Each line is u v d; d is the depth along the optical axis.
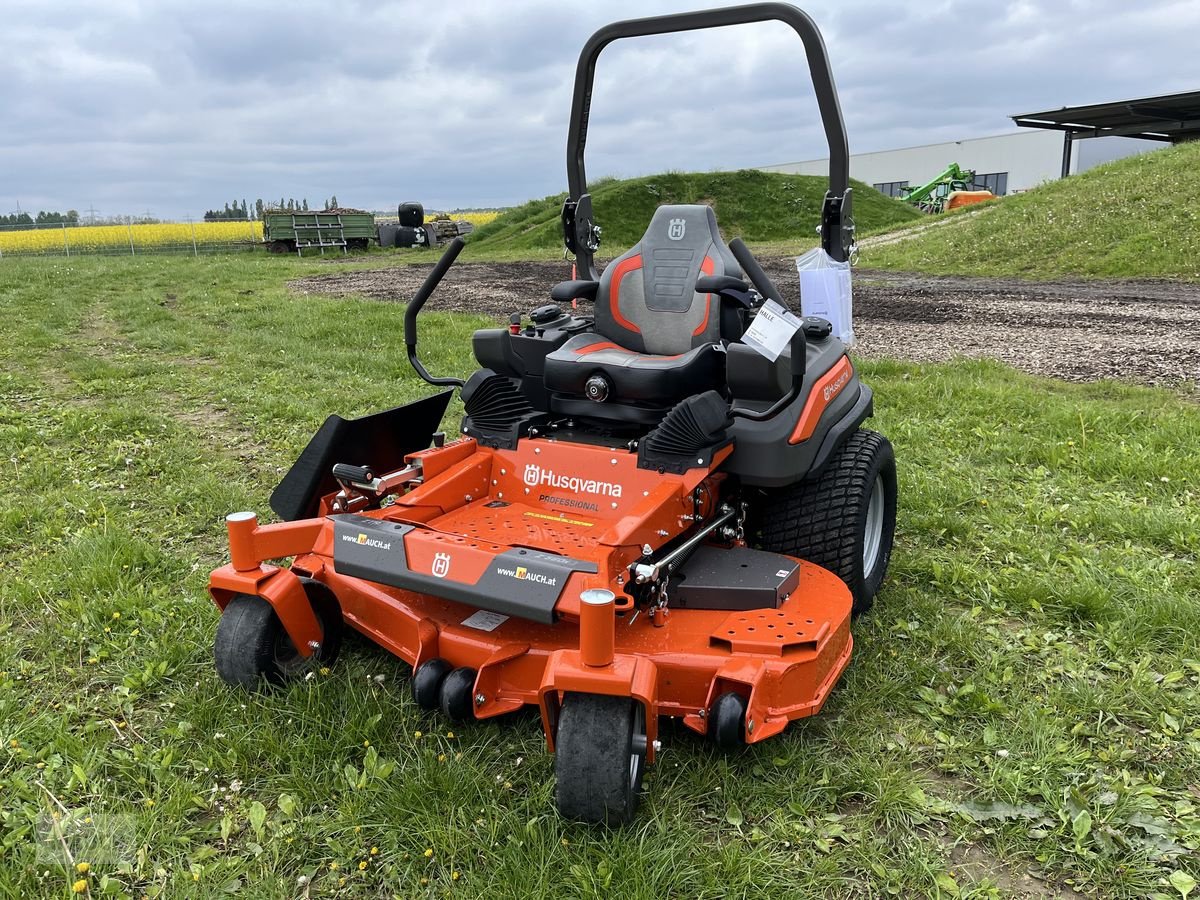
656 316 3.88
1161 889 2.35
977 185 64.81
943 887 2.34
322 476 3.45
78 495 5.16
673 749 2.85
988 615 3.87
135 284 18.05
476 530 3.18
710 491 3.38
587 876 2.31
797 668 2.71
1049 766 2.78
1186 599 3.78
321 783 2.71
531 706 3.08
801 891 2.31
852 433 3.84
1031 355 9.43
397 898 2.32
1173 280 15.05
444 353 9.38
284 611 3.05
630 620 2.92
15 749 2.85
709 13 3.82
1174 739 2.96
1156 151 22.14
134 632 3.58
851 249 4.05
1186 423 6.31
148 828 2.53
